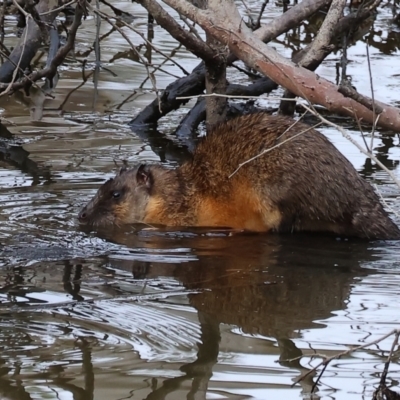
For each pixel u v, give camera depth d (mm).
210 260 9930
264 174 11109
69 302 8312
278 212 11117
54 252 10000
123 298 8484
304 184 10961
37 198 11938
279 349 7336
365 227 10930
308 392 6531
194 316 8047
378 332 7727
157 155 14164
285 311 8258
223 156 11570
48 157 13836
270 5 23031
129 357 7086
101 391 6441
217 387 6590
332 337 7617
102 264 9648
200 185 11672
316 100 9930
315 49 11586
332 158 11023
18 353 7113
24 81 14656
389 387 6633
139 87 17672
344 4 11547
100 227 11273
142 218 11617
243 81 17734
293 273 9484
